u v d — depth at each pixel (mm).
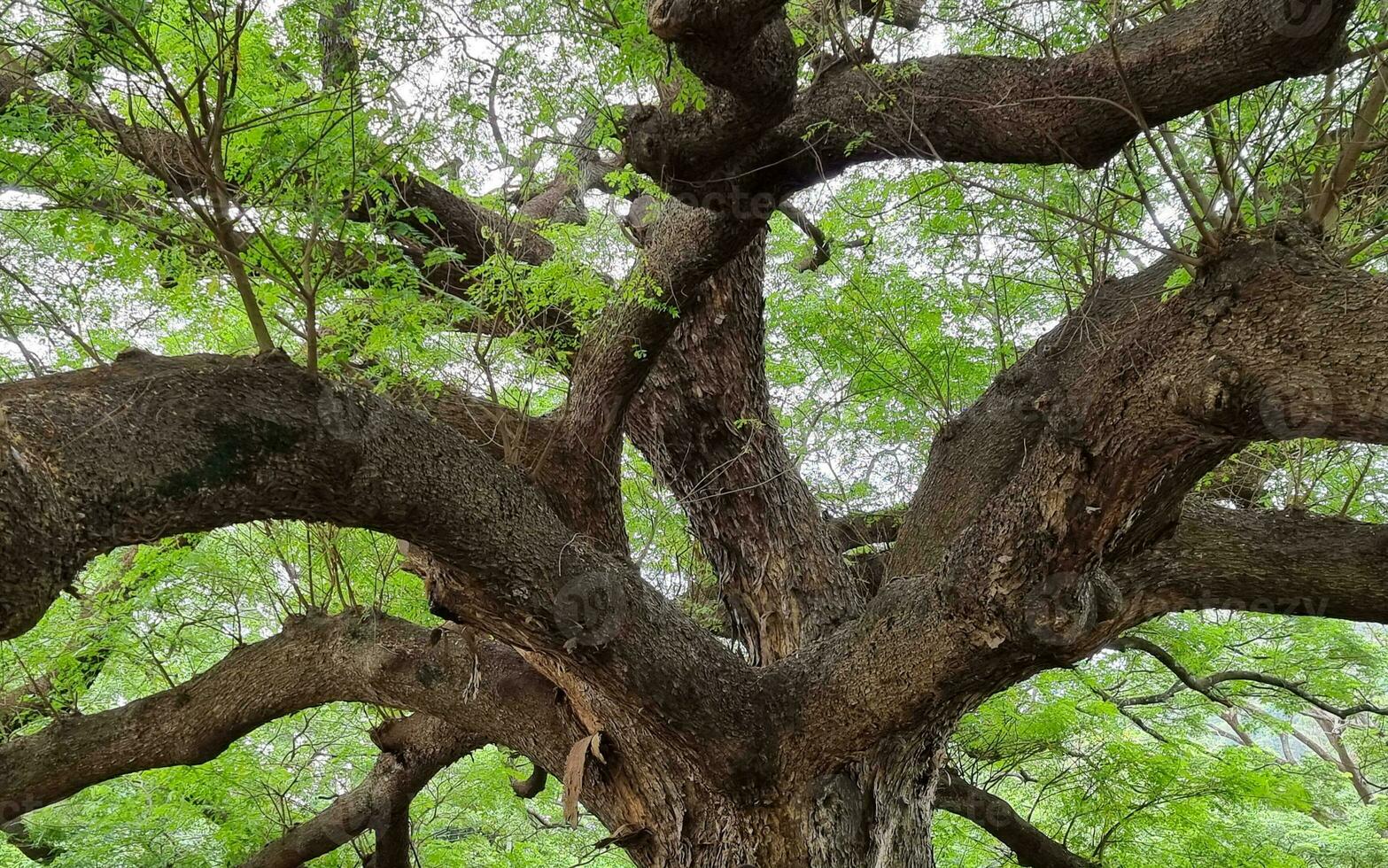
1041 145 2662
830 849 3719
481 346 3670
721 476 4492
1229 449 2465
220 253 2230
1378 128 2492
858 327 5281
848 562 5078
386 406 2639
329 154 2178
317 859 5977
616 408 3592
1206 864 5633
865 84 2842
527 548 2965
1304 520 3607
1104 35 2729
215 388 2158
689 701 3383
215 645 5867
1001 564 2854
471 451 2922
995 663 3076
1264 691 6410
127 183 2195
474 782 7051
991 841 6871
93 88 2000
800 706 3574
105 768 4043
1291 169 2848
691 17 2156
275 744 6258
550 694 4086
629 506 5508
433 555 2896
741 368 4398
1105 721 6176
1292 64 2297
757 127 2686
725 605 4906
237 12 1990
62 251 2689
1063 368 4223
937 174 3725
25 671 4508
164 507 2010
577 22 2477
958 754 6211
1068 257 3795
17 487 1691
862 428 5906
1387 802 10359
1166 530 2881
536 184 3213
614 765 4078
